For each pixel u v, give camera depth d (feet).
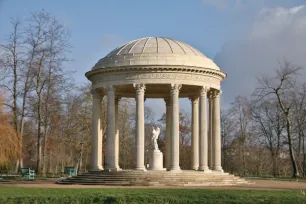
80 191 151.84
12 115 295.07
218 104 256.93
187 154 476.54
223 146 450.71
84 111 359.87
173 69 235.61
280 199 133.39
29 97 304.71
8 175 303.89
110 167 238.07
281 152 441.68
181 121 467.93
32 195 134.82
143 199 130.11
